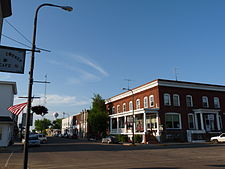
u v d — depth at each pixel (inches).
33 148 1062.4
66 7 425.4
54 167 480.4
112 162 547.2
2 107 1243.8
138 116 1612.9
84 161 574.2
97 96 2279.8
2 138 1124.5
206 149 867.4
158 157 642.8
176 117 1478.8
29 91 378.0
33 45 395.2
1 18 644.7
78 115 3228.3
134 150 895.7
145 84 1616.6
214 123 1550.2
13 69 367.6
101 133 2102.6
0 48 366.3
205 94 1627.7
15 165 517.7
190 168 434.6
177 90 1534.2
